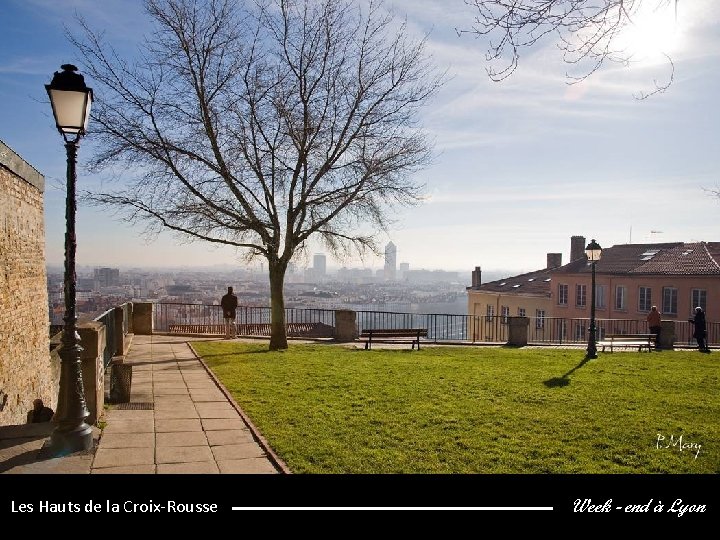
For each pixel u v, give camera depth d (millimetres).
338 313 20719
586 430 8047
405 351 17516
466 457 6785
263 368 13016
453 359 15469
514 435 7719
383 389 10633
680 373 13781
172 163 16641
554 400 9984
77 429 6629
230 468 6254
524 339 20688
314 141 17797
